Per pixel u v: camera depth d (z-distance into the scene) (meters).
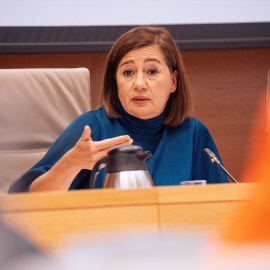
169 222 2.74
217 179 6.21
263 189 2.80
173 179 5.90
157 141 6.23
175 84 6.27
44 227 2.65
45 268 2.56
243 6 9.14
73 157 4.54
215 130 9.37
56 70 6.67
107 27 8.80
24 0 8.59
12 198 2.65
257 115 9.50
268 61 9.52
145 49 5.84
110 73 6.19
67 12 8.71
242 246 2.68
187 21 8.97
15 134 6.41
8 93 6.43
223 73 9.40
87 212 2.68
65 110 6.61
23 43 8.66
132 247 2.62
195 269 2.54
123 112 6.17
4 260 2.57
